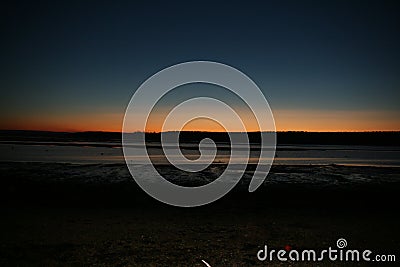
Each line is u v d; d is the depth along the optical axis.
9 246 8.70
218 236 9.75
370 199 15.30
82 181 18.20
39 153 43.22
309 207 13.77
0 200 14.37
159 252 8.38
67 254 8.17
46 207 13.29
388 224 11.33
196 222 11.30
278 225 11.04
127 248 8.62
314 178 20.19
